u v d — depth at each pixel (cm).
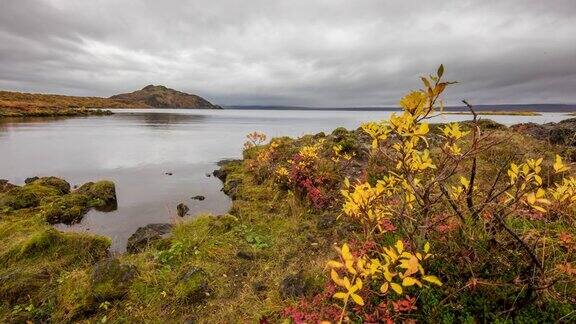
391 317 292
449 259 326
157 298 462
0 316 445
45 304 465
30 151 2161
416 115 251
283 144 1313
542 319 273
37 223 794
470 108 285
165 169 1616
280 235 642
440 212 388
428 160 300
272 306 423
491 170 671
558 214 372
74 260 581
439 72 229
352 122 7238
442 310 301
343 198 743
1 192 1100
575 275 295
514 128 1025
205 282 484
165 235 717
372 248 370
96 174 1498
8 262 568
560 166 313
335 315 313
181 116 9381
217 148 2441
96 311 449
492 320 287
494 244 324
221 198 1062
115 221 865
